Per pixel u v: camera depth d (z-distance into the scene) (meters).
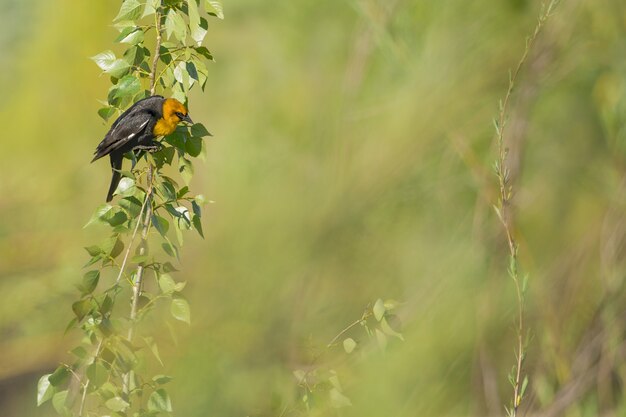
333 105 12.11
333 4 12.60
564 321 10.66
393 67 11.21
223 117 13.62
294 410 7.37
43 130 21.94
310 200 11.58
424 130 11.04
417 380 9.88
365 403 9.48
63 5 22.77
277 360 10.10
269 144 12.43
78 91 22.12
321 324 10.73
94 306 6.33
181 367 10.51
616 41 10.95
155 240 12.89
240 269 11.46
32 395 13.57
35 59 22.92
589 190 11.30
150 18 7.40
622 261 10.64
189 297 11.55
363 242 11.14
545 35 10.94
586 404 10.34
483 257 10.57
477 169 10.63
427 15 11.12
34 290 16.20
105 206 6.47
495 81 11.02
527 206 11.16
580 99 11.33
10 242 18.05
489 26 11.09
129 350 6.29
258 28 13.53
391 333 7.25
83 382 6.44
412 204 11.11
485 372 10.15
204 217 12.83
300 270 11.12
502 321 10.48
